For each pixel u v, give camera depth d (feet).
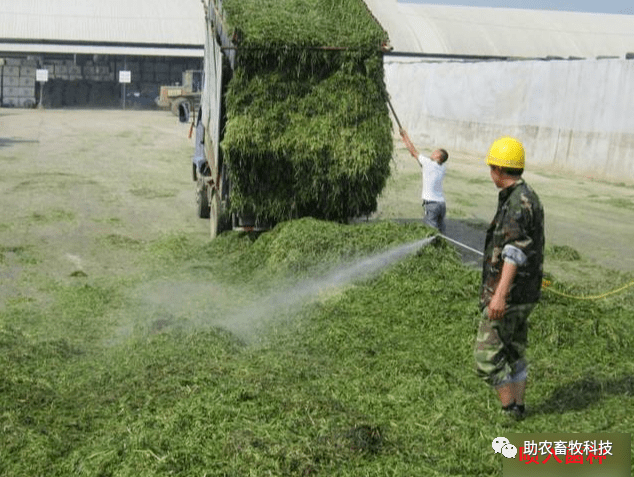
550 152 79.36
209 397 16.78
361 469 14.42
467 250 37.35
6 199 45.73
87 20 180.04
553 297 23.59
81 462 14.85
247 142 30.27
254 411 16.15
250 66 30.94
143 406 16.89
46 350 20.95
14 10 177.88
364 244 28.78
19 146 75.82
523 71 83.66
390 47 31.94
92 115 139.13
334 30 32.30
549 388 18.84
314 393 17.76
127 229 39.32
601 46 198.29
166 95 148.15
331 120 31.30
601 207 54.24
